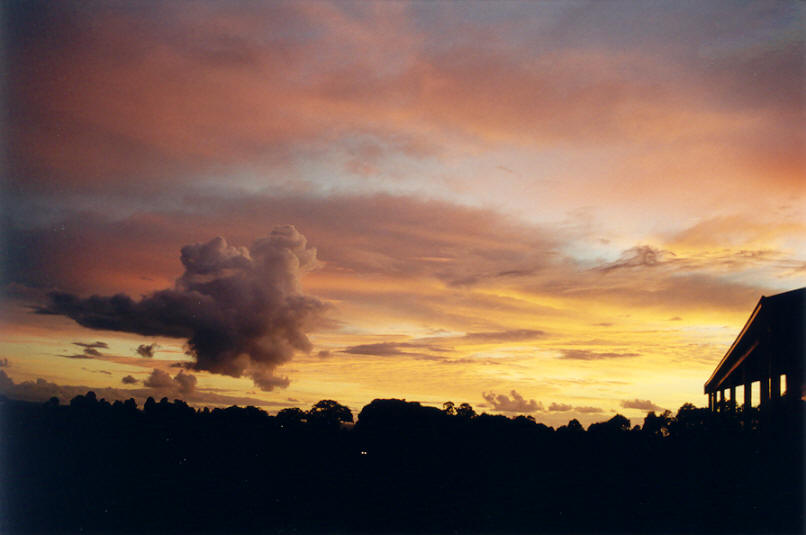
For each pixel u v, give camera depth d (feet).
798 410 58.85
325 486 57.26
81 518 48.47
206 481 57.67
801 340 59.26
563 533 46.78
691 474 57.77
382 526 48.08
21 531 46.44
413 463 61.98
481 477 59.31
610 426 69.10
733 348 70.64
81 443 63.21
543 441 67.97
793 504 51.03
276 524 48.88
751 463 58.59
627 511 51.03
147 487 55.62
